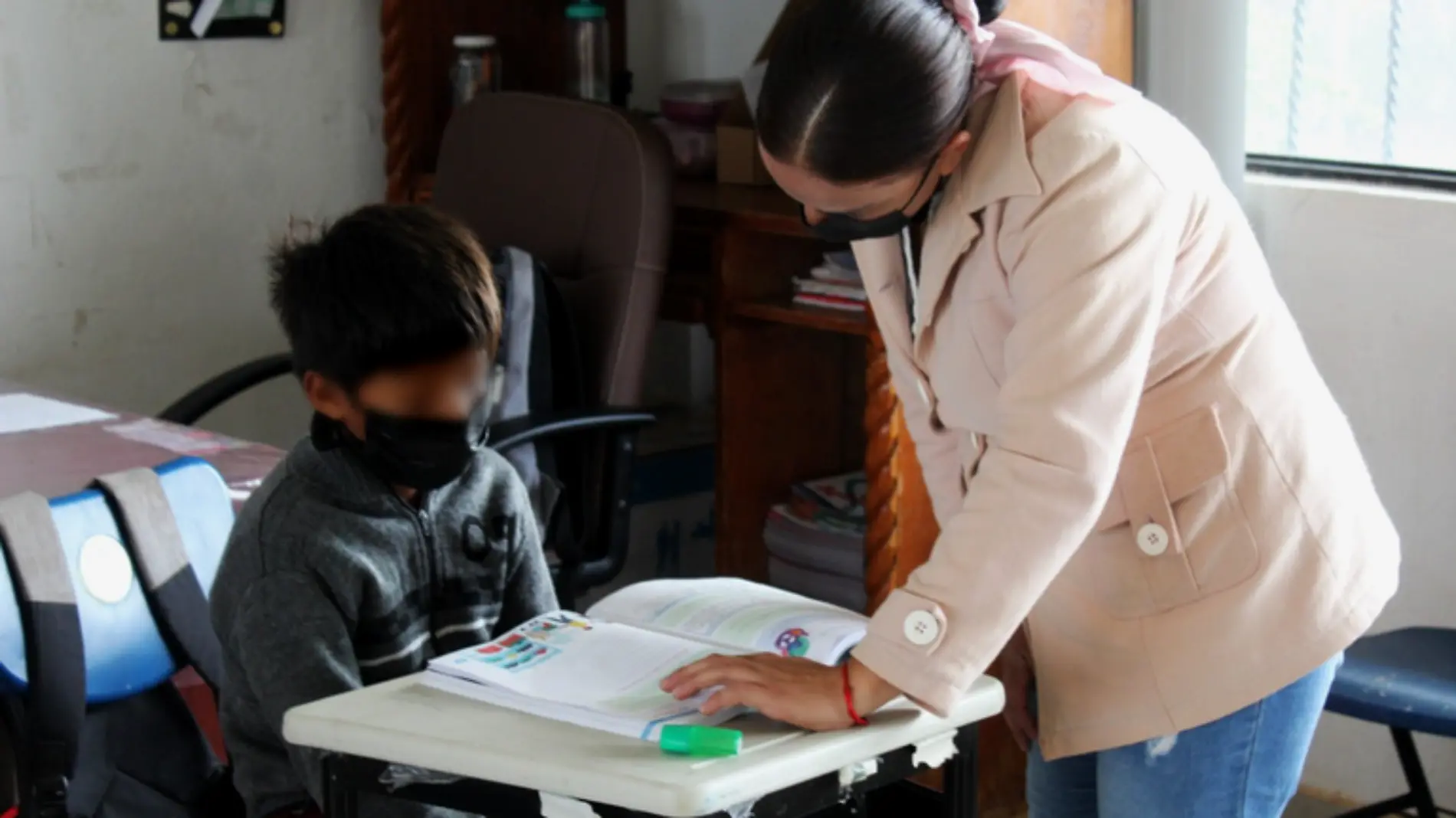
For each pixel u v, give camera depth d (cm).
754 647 136
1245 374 139
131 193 283
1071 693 148
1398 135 257
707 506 337
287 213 302
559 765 110
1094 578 144
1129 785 149
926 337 146
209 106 290
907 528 247
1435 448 246
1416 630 224
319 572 145
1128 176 126
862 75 122
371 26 308
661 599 148
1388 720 196
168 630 158
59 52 271
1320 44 262
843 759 117
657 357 360
